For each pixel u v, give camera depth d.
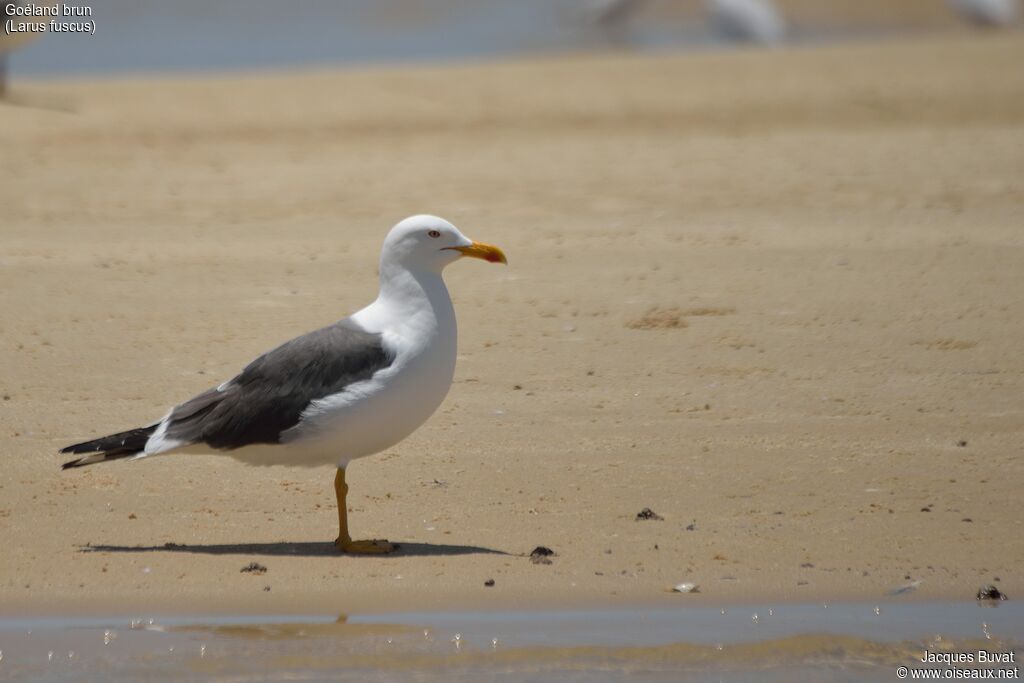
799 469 12.24
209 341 16.12
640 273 19.16
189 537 10.62
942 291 18.06
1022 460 12.48
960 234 21.11
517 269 19.44
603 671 8.61
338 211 23.20
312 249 20.56
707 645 8.95
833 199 23.89
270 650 8.78
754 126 31.28
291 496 11.55
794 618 9.37
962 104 32.94
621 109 32.88
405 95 34.31
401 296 10.38
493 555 10.30
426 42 48.00
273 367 10.19
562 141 29.50
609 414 13.72
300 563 10.10
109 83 35.81
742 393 14.39
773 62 38.34
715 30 47.19
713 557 10.32
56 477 11.89
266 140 29.39
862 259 19.73
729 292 18.17
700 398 14.24
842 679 8.57
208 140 29.27
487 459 12.45
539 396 14.27
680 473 12.13
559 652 8.82
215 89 34.91
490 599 9.55
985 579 10.00
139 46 45.72
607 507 11.32
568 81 36.06
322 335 10.30
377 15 51.56
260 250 20.52
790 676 8.59
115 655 8.68
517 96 34.28
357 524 10.94
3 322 16.77
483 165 27.00
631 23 52.50
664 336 16.34
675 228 21.89
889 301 17.67
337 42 47.44
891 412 13.80
